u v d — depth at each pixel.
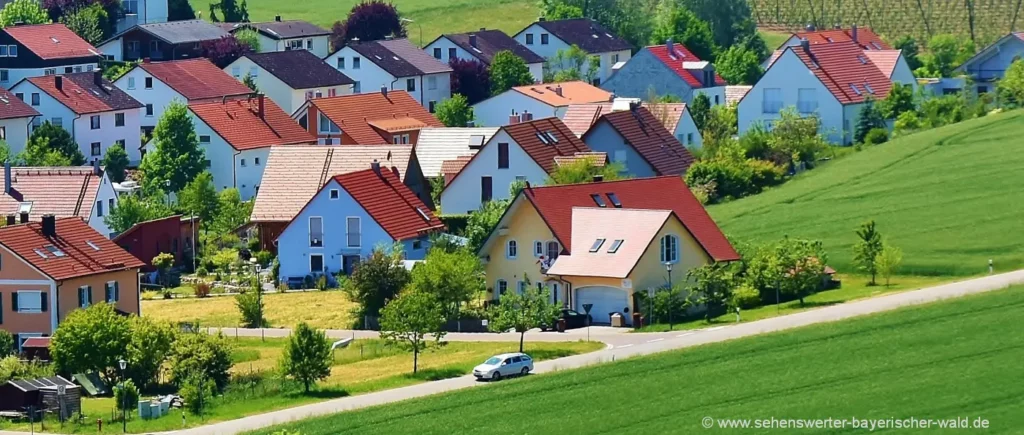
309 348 167.62
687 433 135.50
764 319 186.12
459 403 151.75
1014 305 173.00
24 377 172.75
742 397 145.12
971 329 163.00
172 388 174.62
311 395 164.62
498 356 168.00
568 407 146.88
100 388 176.00
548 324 190.62
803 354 158.88
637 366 160.38
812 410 139.12
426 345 182.50
